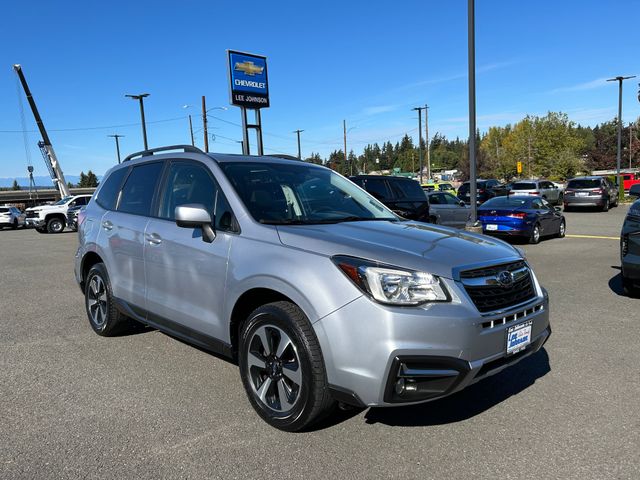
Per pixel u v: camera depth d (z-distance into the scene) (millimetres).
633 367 4449
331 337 2980
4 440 3258
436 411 3633
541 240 15008
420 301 2900
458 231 3992
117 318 5227
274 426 3365
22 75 41938
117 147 68562
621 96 35375
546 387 4039
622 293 7406
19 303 7301
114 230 4969
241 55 22750
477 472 2859
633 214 6676
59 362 4699
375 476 2828
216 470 2900
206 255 3811
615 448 3104
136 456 3053
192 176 4309
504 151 77062
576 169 62281
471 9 12164
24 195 84750
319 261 3125
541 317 3477
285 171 4453
